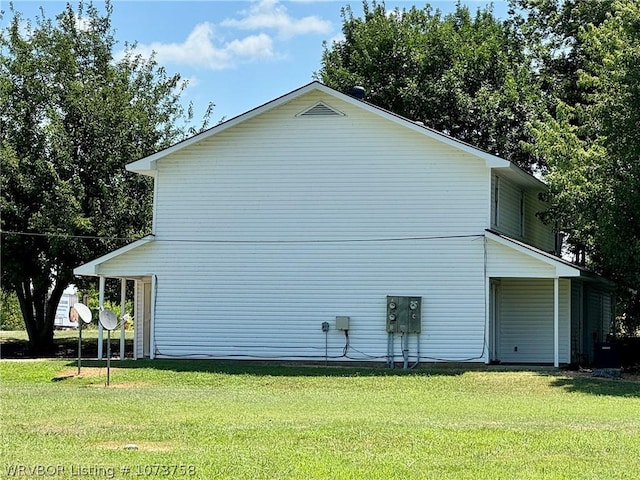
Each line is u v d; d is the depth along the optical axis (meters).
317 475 10.82
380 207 27.23
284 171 27.77
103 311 22.91
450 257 26.72
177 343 27.94
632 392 21.02
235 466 11.33
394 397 19.88
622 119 25.36
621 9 25.94
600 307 36.44
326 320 27.27
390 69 43.28
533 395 20.50
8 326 64.31
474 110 40.44
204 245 28.00
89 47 40.19
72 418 15.68
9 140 37.44
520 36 43.44
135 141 38.94
